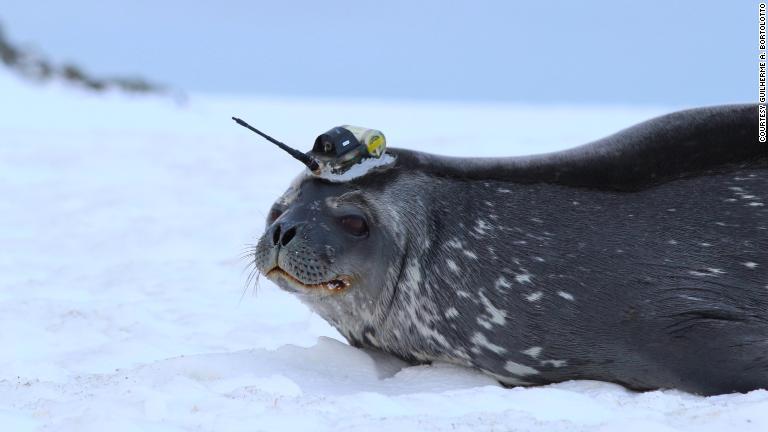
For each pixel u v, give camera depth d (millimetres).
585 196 20062
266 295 28734
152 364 19047
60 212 43719
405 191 20109
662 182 19953
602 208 19875
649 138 20203
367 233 19641
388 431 14938
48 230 39750
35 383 17828
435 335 20047
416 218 20047
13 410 16125
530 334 19438
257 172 57688
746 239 19266
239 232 38812
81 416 15164
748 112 20016
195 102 117688
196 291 29266
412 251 19984
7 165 58500
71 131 79062
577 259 19484
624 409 16797
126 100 101000
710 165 19938
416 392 19000
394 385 19469
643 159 20109
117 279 30938
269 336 24297
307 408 16172
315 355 20328
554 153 20781
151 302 27672
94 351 22438
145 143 72500
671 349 18812
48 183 52219
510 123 104562
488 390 17781
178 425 15281
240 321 25641
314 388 18656
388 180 20078
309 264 19188
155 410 15875
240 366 19156
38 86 97500
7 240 37594
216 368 18844
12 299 27266
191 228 39500
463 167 20594
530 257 19641
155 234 38406
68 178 54188
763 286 18984
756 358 18406
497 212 20062
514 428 15195
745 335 18594
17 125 81875
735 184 19750
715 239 19312
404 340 20344
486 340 19688
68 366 21203
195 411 16062
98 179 54125
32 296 28656
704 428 15070
